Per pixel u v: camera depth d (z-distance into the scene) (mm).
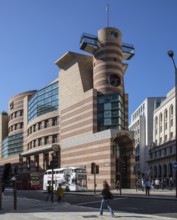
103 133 60281
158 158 98875
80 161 65688
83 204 28859
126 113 67062
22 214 19531
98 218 16922
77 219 16609
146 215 18344
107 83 64812
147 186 38812
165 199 32188
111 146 58312
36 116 86125
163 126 101312
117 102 62688
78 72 69375
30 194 50594
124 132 59969
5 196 44688
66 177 54031
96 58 67062
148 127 118188
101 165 59656
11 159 103000
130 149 61094
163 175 95250
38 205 27297
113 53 66000
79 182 52562
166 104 99500
